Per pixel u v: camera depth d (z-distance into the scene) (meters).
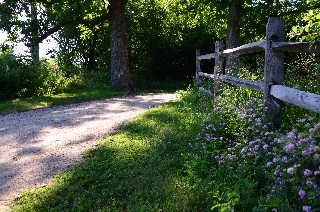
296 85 4.69
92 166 4.46
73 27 23.70
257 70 6.75
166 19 21.88
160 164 4.39
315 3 12.77
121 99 13.25
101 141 5.87
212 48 25.17
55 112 9.78
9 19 14.32
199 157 3.97
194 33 24.75
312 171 2.40
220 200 2.94
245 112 4.35
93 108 10.48
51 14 15.48
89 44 25.12
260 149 3.17
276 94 3.83
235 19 13.36
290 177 2.45
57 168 4.61
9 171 4.59
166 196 3.41
